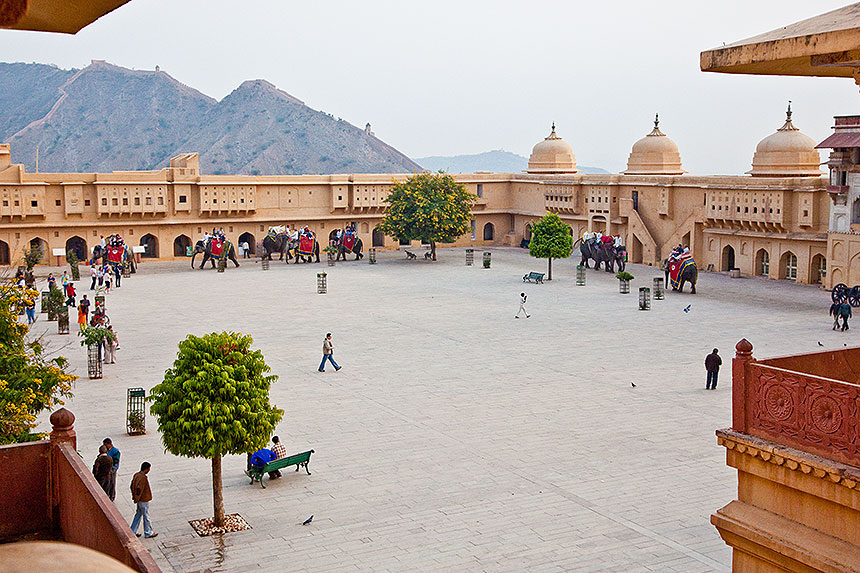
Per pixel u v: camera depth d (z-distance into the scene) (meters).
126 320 33.66
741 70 7.75
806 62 7.79
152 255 56.19
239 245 57.47
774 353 27.27
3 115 181.88
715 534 14.38
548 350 28.22
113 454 15.29
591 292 41.06
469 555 13.65
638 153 54.53
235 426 14.12
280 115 172.88
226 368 14.27
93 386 23.77
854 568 7.13
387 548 13.91
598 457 18.12
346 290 41.88
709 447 18.73
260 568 13.23
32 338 30.36
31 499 6.62
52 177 51.78
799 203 42.78
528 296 39.84
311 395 22.95
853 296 36.22
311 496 16.12
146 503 14.21
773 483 8.03
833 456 7.44
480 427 20.17
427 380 24.47
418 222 52.97
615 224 54.75
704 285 43.19
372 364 26.39
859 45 6.46
